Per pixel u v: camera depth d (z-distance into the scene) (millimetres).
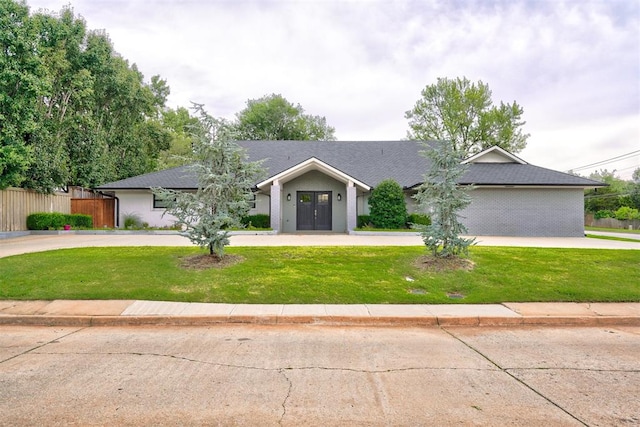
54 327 6398
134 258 10336
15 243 14367
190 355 4934
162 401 3535
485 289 8438
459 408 3459
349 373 4328
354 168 23031
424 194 10367
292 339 5750
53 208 21969
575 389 3918
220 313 6859
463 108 40594
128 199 22234
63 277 8664
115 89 27500
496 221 20078
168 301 7598
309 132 51844
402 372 4375
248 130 48250
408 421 3209
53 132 22406
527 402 3598
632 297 8031
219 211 10156
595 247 13695
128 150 30391
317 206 21922
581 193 20047
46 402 3490
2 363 4574
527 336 6031
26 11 18641
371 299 7836
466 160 21734
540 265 10031
